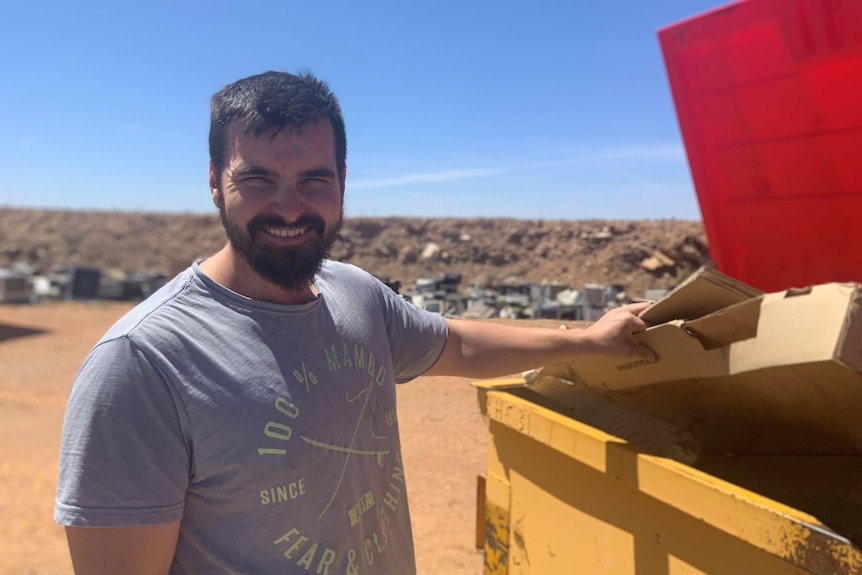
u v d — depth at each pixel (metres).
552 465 1.84
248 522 1.18
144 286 24.42
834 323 1.04
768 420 1.49
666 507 1.44
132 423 1.10
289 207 1.21
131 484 1.10
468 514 4.03
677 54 2.36
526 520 1.96
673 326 1.40
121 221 36.12
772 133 2.16
